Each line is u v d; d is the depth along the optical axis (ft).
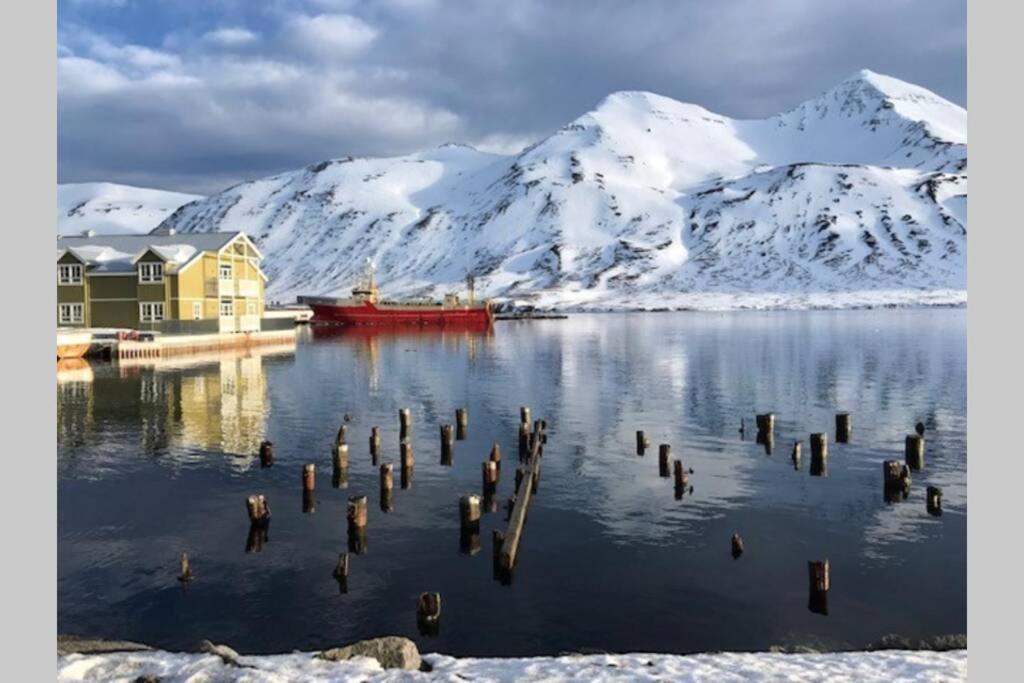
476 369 199.62
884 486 84.89
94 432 112.57
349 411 133.80
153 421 121.29
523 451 99.71
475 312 432.66
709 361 217.56
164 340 215.31
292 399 146.30
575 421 125.90
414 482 88.48
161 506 77.41
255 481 87.15
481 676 37.70
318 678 36.27
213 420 123.34
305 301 432.66
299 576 60.44
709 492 84.23
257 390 157.48
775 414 132.57
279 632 51.37
